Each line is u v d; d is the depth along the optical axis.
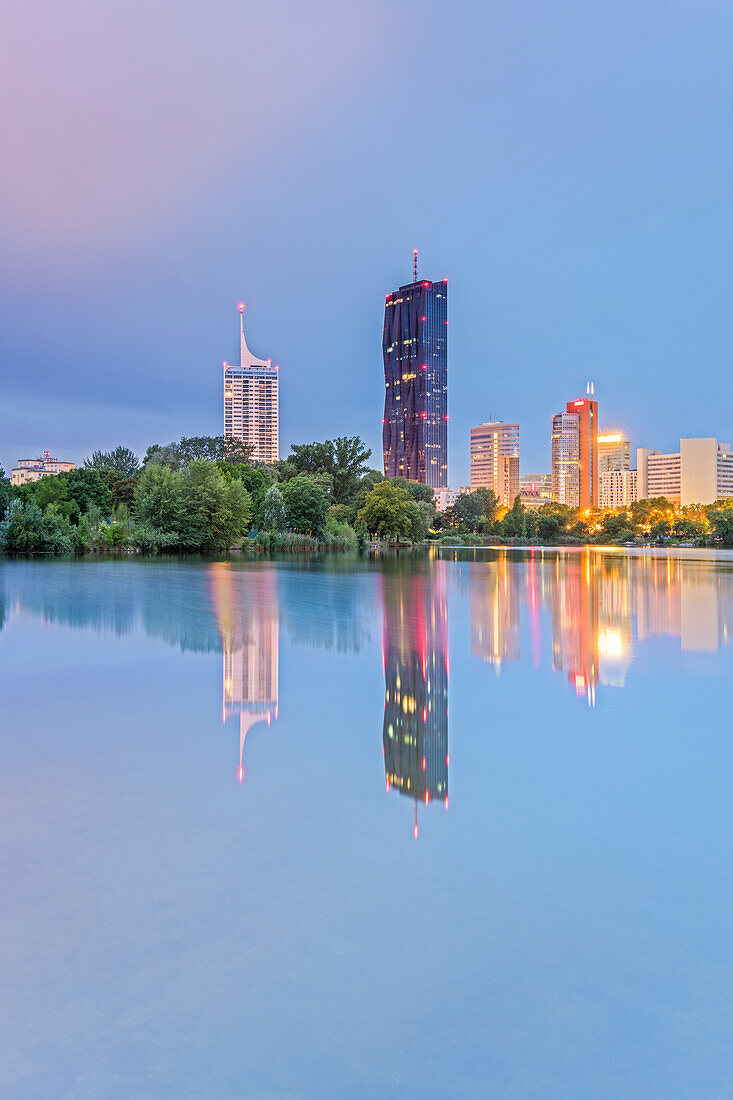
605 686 9.52
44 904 3.69
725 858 4.33
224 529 63.97
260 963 3.20
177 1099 2.47
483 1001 2.96
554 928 3.50
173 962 3.20
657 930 3.48
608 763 6.21
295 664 10.88
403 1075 2.57
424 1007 2.92
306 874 4.06
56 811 5.00
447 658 11.54
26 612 17.31
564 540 136.50
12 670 10.23
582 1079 2.57
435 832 4.67
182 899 3.75
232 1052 2.68
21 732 7.06
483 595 23.70
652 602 21.61
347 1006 2.92
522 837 4.62
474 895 3.82
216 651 11.93
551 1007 2.92
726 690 9.29
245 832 4.65
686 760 6.30
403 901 3.74
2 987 3.02
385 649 12.31
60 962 3.20
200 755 6.32
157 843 4.46
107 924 3.50
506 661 11.31
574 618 17.28
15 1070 2.60
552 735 7.12
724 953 3.29
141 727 7.27
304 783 5.64
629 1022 2.84
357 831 4.68
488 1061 2.64
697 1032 2.79
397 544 90.88
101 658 11.23
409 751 6.51
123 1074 2.58
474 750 6.60
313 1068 2.61
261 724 7.42
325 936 3.40
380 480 111.94
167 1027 2.81
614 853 4.38
